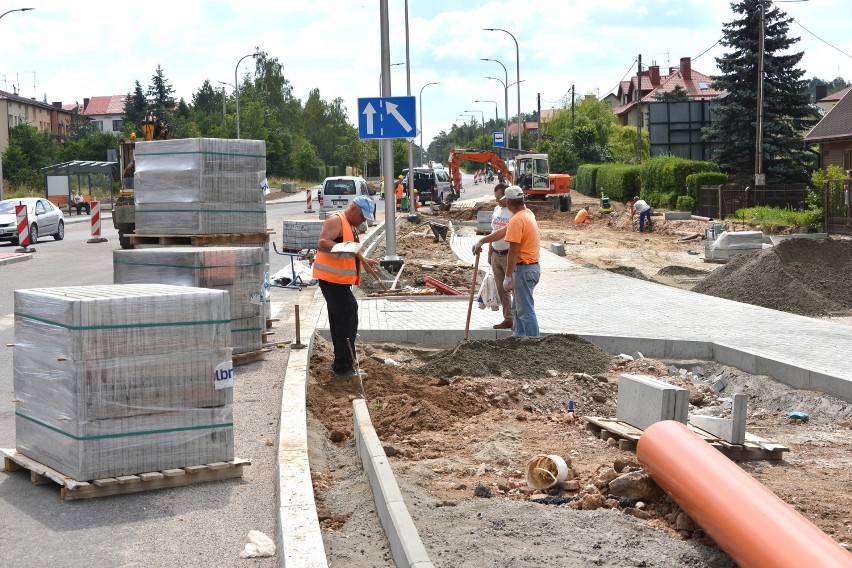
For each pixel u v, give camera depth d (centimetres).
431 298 1686
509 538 546
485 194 8488
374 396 938
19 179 7156
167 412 640
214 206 1202
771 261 1761
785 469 734
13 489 646
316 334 1293
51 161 7850
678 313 1466
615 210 5216
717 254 2545
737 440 756
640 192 5647
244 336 1062
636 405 802
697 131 5947
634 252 2891
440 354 1112
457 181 7025
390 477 593
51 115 11406
